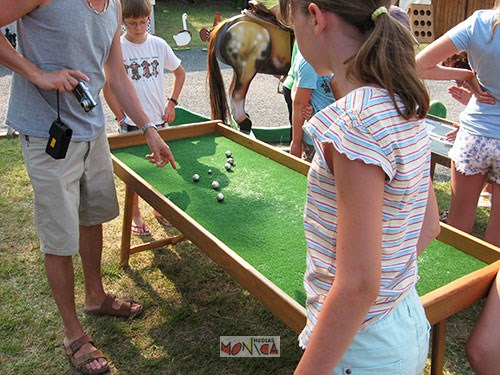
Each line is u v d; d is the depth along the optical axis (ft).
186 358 8.74
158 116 12.55
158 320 9.66
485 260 6.89
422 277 6.57
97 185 8.46
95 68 7.50
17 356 8.66
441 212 14.12
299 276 6.47
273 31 16.19
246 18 16.05
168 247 12.06
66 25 6.86
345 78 4.05
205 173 9.64
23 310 9.73
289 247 7.16
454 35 8.92
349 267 3.60
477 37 8.63
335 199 4.03
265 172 9.78
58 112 7.08
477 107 9.32
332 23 3.97
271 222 7.87
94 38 7.28
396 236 4.06
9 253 11.50
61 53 7.02
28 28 6.88
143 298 10.25
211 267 11.33
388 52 3.72
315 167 4.16
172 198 8.57
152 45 12.21
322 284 4.43
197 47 36.14
